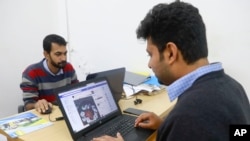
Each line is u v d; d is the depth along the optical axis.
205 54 0.77
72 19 2.96
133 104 1.70
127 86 2.00
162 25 0.75
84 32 2.90
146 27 0.79
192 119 0.63
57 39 2.11
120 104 1.70
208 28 2.06
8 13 2.68
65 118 1.18
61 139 1.21
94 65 2.91
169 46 0.76
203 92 0.68
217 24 2.02
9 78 2.78
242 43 1.94
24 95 2.08
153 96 1.88
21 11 2.79
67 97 1.24
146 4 2.36
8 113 2.82
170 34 0.75
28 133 1.27
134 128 1.30
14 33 2.76
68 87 1.27
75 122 1.21
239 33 1.94
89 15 2.80
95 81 1.44
